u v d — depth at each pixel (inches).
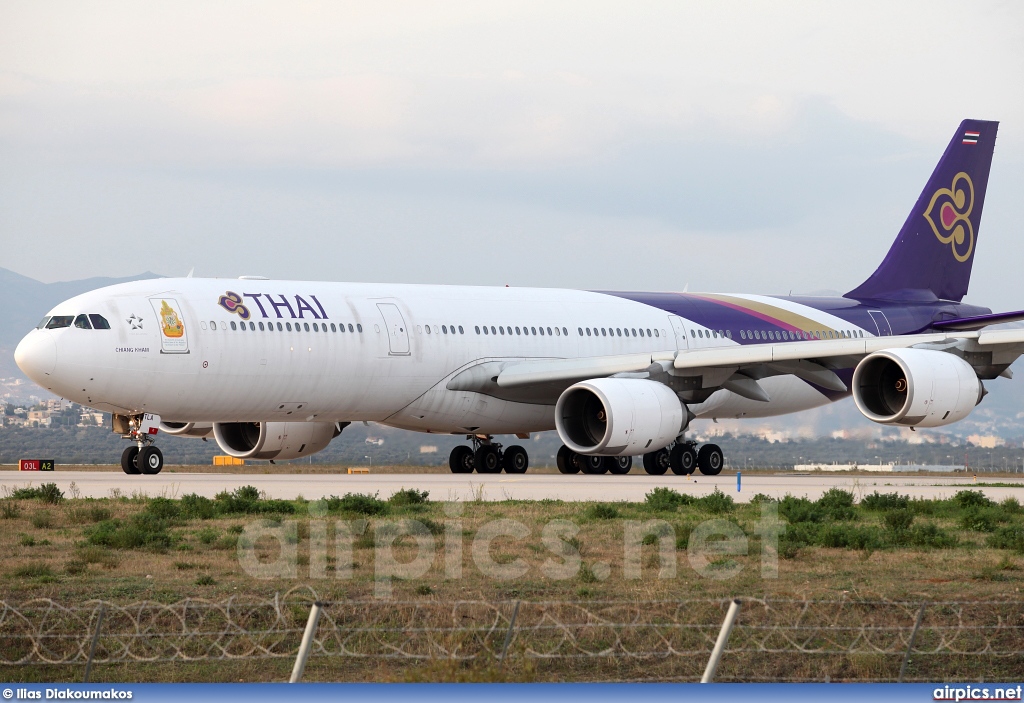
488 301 5359.3
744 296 6225.4
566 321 5502.0
